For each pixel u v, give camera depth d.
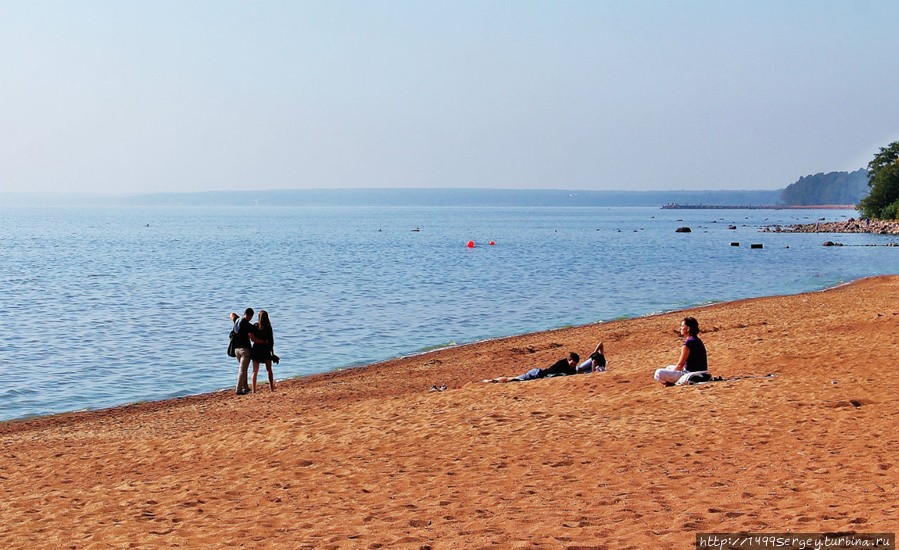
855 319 22.55
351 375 21.70
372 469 10.17
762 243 101.75
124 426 15.96
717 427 10.88
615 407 12.80
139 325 32.69
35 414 18.70
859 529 6.60
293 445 12.05
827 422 10.60
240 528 8.03
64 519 8.92
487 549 6.84
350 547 7.18
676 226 177.50
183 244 104.19
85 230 154.00
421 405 14.57
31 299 42.16
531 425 11.92
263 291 45.94
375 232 147.00
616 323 30.03
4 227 169.50
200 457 12.04
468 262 70.69
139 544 7.74
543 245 101.56
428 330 30.95
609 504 7.94
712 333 23.80
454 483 9.21
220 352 26.64
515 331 30.50
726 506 7.60
